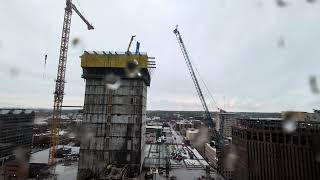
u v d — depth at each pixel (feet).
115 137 365.40
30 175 399.44
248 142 382.63
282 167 337.52
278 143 344.08
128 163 360.07
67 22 434.71
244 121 424.46
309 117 427.74
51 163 429.38
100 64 371.76
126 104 371.56
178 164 443.73
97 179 319.88
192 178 358.84
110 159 360.69
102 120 368.48
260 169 360.89
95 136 365.81
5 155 498.69
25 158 469.98
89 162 360.69
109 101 371.97
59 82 434.71
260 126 368.27
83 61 372.58
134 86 374.84
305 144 321.52
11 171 371.15
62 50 433.89
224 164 486.38
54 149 436.76
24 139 557.74
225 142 579.07
